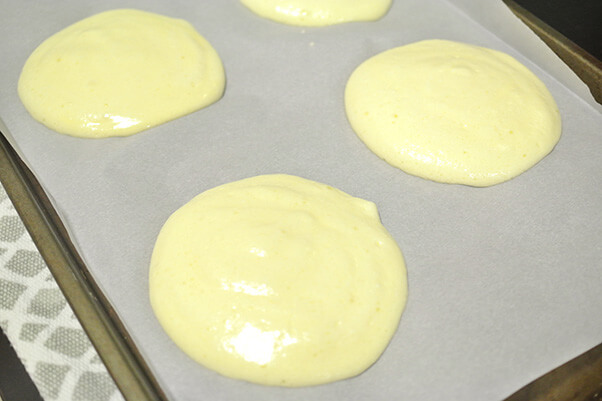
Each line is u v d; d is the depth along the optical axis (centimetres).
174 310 29
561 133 36
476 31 40
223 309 29
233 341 28
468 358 29
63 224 32
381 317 29
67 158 34
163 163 34
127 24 39
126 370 28
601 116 36
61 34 39
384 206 33
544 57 38
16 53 39
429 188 34
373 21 41
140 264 31
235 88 38
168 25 40
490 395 27
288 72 38
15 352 30
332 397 28
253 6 41
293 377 28
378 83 37
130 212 33
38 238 31
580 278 31
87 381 30
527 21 39
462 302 30
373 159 35
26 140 35
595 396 28
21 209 32
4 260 33
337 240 31
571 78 37
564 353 29
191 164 34
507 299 30
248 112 36
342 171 34
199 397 28
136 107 36
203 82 37
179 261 31
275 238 31
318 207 32
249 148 35
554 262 31
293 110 37
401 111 35
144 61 38
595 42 39
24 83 37
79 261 31
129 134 35
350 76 38
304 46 39
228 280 30
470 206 33
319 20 40
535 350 29
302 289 30
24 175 34
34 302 32
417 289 30
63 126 35
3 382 30
